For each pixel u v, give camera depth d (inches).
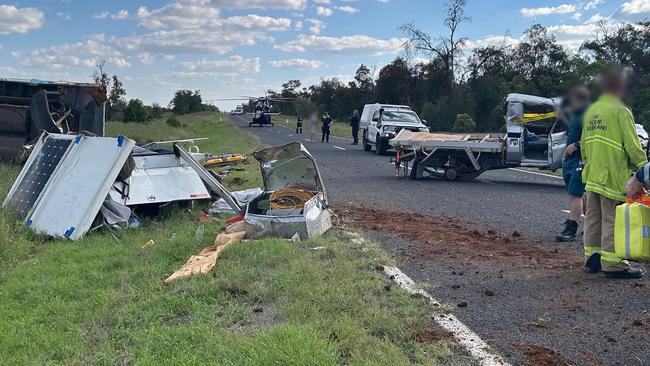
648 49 1414.9
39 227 319.0
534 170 740.0
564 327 185.3
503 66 2171.5
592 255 243.8
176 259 261.4
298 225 286.4
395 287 219.5
